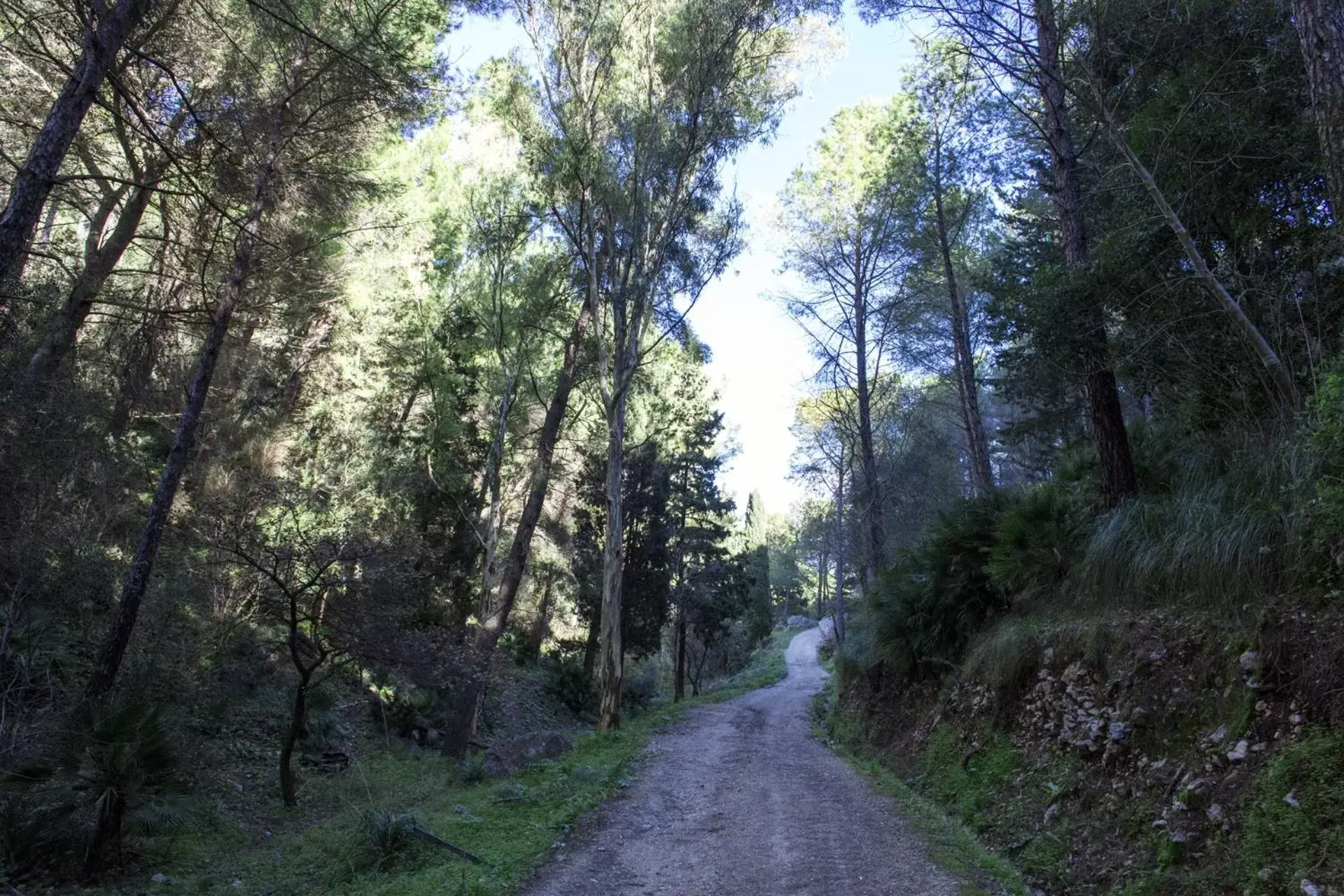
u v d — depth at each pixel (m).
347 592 12.58
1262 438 7.76
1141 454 10.88
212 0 11.26
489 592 18.75
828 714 21.11
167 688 11.82
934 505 29.06
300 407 20.95
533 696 27.12
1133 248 8.77
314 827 10.22
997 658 10.09
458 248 23.34
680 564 34.47
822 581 57.25
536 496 18.12
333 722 15.82
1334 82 5.83
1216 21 8.19
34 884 7.37
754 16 17.38
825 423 32.97
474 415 23.25
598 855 7.33
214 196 11.62
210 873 8.36
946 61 14.62
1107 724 7.36
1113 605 8.59
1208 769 5.89
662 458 32.91
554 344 24.47
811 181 23.55
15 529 9.94
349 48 11.16
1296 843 4.70
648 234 18.09
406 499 20.27
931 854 6.82
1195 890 5.19
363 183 12.67
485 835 7.95
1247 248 8.23
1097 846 6.45
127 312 12.69
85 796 7.93
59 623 10.91
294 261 12.96
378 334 20.84
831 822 8.31
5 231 7.71
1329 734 5.02
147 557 10.00
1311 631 5.64
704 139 18.02
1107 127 7.88
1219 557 7.04
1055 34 9.21
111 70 8.62
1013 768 8.68
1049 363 10.73
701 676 49.97
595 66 18.08
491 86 17.70
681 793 10.39
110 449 12.22
